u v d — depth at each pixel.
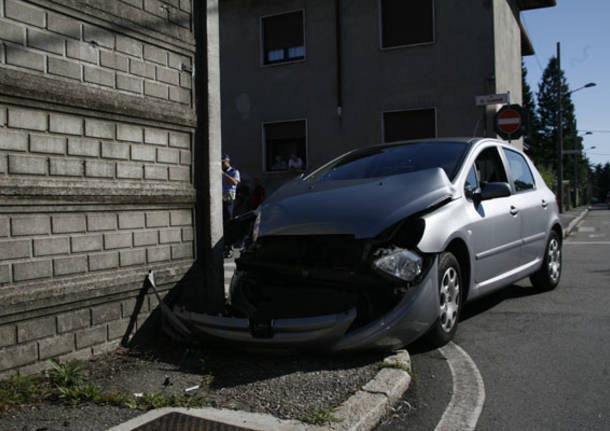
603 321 5.30
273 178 17.66
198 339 4.34
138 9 4.49
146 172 4.57
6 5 3.56
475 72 15.34
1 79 3.49
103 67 4.20
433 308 4.21
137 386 3.59
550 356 4.33
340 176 5.44
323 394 3.40
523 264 5.97
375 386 3.46
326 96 16.91
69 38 3.95
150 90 4.61
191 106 5.03
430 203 4.46
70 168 3.95
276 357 4.18
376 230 4.16
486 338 4.85
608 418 3.22
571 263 9.12
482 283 5.07
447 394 3.61
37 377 3.64
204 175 5.12
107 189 4.17
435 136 15.79
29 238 3.67
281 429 2.91
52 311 3.80
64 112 3.91
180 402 3.27
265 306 4.34
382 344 4.01
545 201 6.58
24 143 3.66
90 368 3.91
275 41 17.70
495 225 5.27
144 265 4.54
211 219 5.13
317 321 3.92
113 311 4.27
